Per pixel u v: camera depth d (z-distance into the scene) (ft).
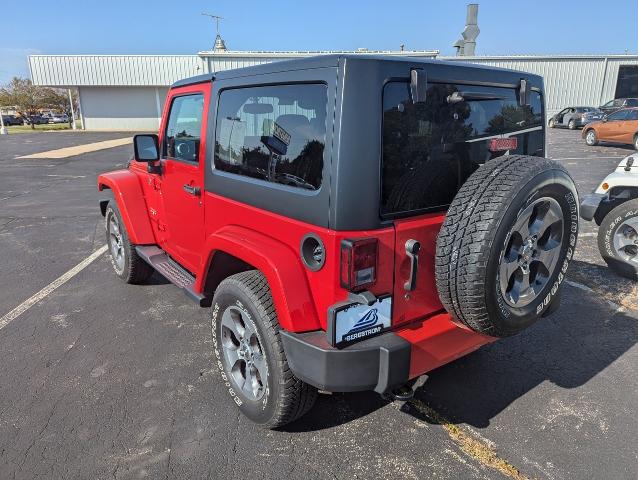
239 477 8.21
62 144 85.87
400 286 7.70
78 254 21.08
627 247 17.22
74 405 10.17
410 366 7.56
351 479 8.16
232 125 9.47
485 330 7.65
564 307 14.96
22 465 8.48
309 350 7.31
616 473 8.26
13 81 173.58
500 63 108.88
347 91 6.77
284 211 7.97
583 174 42.11
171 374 11.36
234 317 9.30
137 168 15.40
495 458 8.64
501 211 6.97
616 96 114.42
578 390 10.71
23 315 14.65
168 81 122.83
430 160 7.93
